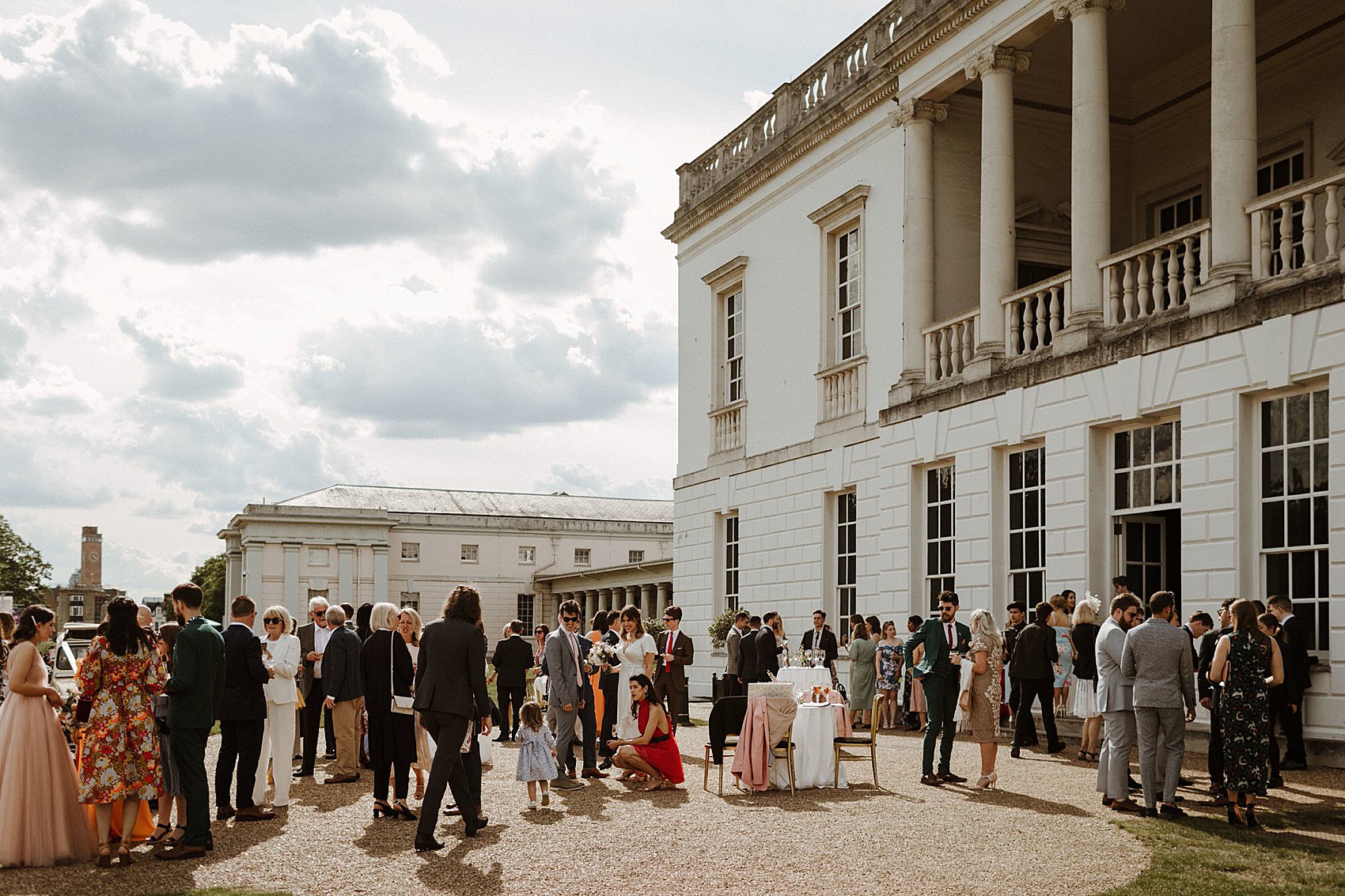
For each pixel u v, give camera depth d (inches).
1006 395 659.4
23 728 338.3
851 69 868.6
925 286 760.3
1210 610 519.8
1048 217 792.3
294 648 426.6
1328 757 462.6
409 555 2539.4
